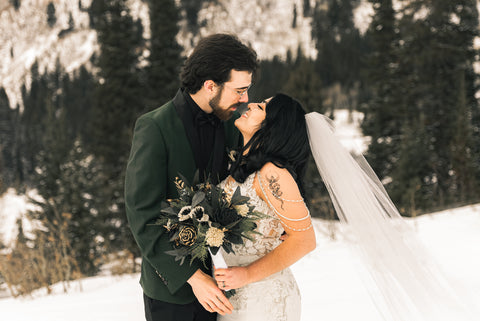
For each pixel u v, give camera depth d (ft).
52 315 15.01
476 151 56.13
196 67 6.32
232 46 6.24
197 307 6.73
